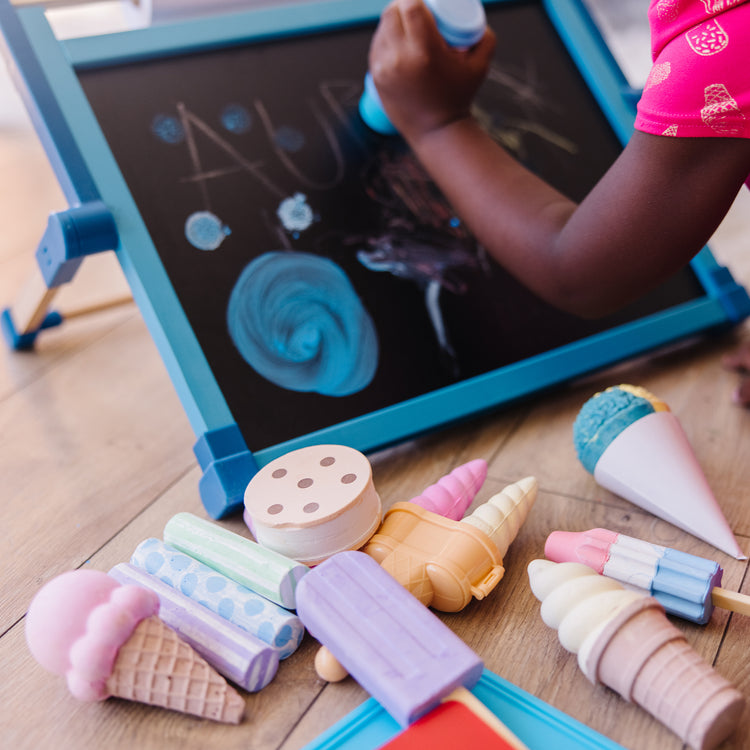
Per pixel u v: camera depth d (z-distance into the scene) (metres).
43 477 0.84
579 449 0.72
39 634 0.51
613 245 0.64
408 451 0.83
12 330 1.09
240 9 0.96
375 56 0.80
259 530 0.61
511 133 0.98
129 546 0.72
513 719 0.50
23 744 0.52
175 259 0.79
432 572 0.58
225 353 0.78
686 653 0.48
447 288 0.89
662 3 0.56
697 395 0.88
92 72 0.83
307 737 0.51
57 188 1.71
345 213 0.88
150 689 0.52
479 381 0.84
